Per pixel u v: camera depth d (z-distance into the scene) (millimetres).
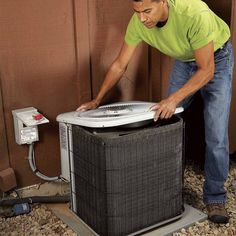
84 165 1883
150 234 1901
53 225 2018
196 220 2010
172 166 1897
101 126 1728
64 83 2248
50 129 2275
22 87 2127
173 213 1982
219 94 1954
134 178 1792
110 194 1770
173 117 1936
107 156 1708
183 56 1951
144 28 1883
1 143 2137
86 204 1968
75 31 2193
